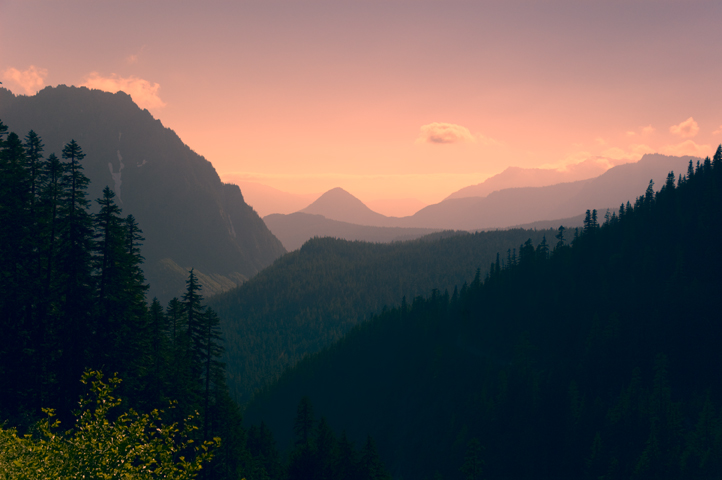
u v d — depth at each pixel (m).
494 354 162.50
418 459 143.38
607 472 102.12
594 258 171.38
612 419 110.50
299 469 63.12
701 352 122.94
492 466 120.75
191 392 44.19
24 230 34.78
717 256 143.62
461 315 186.25
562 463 113.12
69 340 35.28
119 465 15.13
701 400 111.94
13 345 34.06
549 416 123.56
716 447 95.12
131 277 40.47
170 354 45.19
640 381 117.62
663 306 136.25
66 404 34.44
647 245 158.75
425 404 160.38
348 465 66.88
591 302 151.50
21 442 15.64
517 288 182.38
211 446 46.81
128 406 36.03
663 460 97.25
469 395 149.25
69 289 35.12
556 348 146.50
